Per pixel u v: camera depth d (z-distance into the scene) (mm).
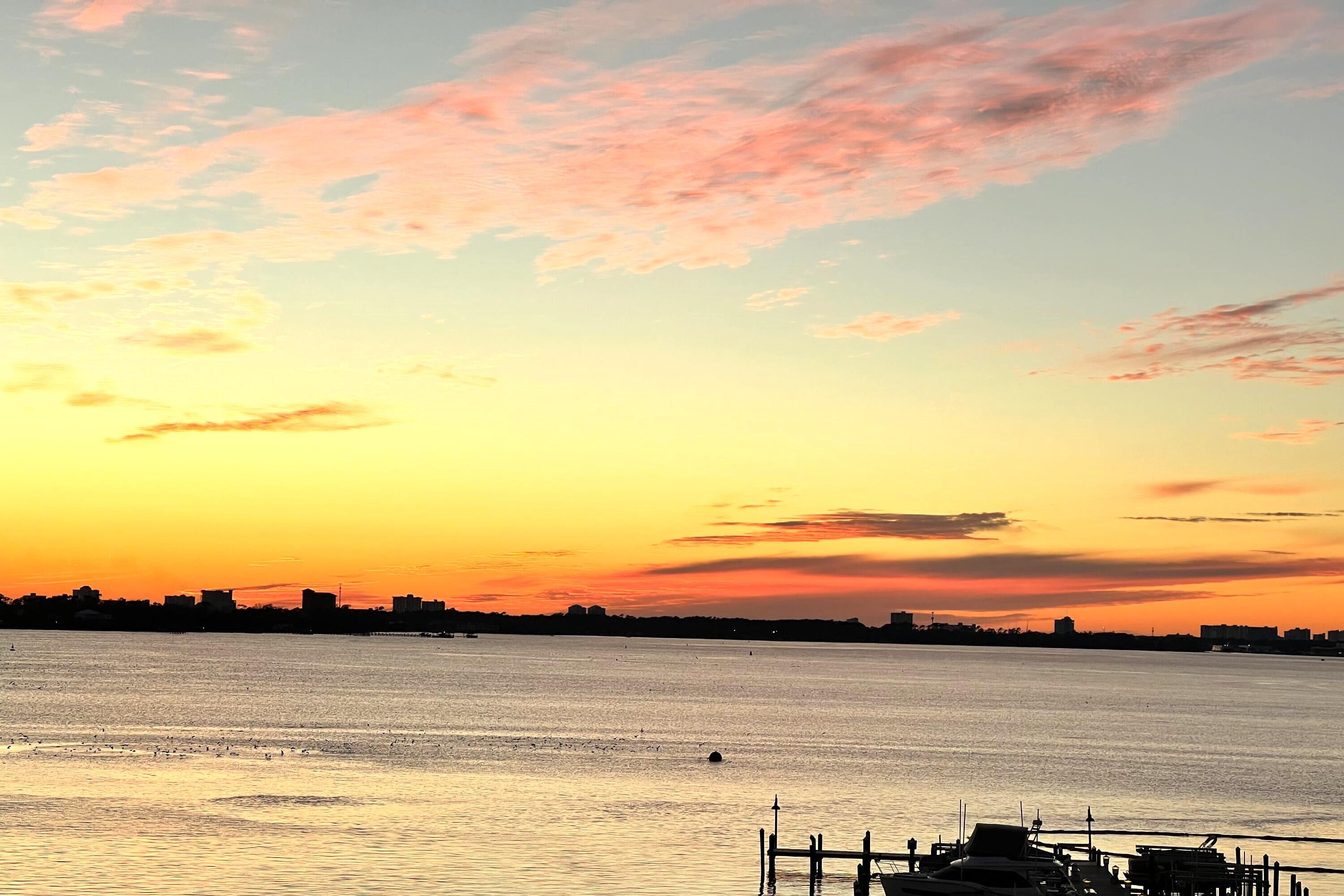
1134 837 89688
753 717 192000
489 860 74562
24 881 66375
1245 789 117312
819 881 71500
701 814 93625
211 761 118000
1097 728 189625
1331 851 86750
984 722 194500
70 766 112250
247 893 64938
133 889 65250
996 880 63000
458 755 127312
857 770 124062
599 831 85000
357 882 68125
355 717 171125
